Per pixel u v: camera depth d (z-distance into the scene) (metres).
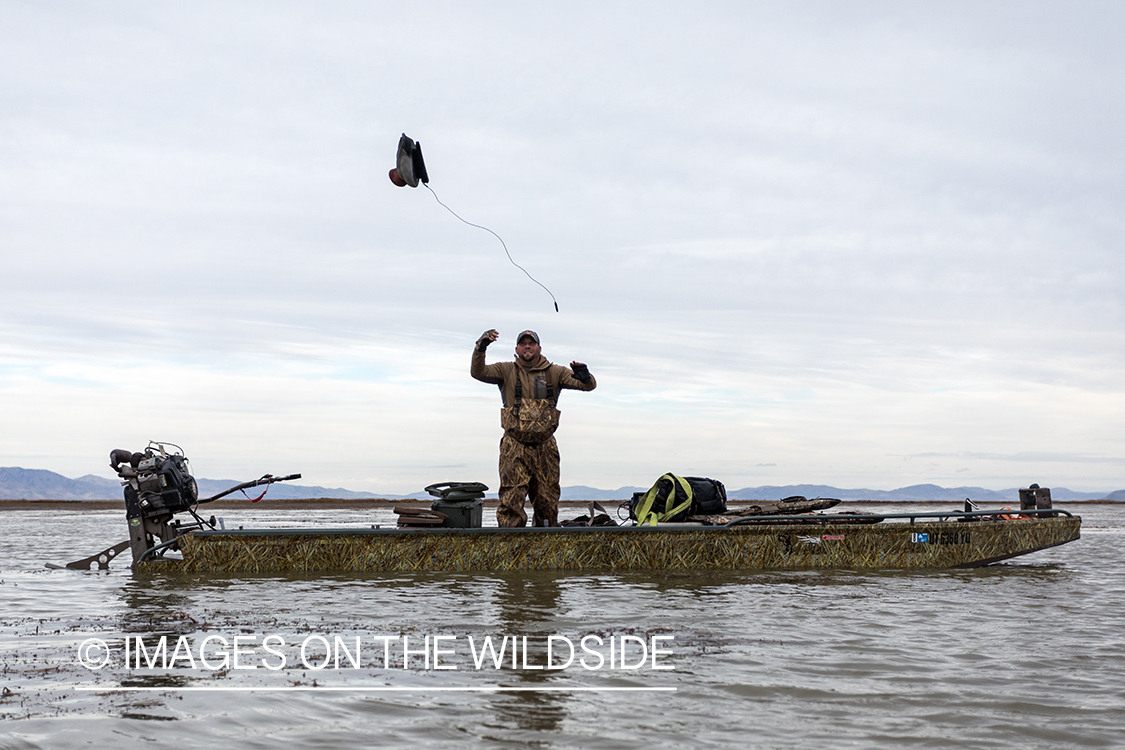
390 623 6.27
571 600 7.47
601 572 9.70
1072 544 16.00
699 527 9.92
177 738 3.61
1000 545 10.66
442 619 6.44
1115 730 3.81
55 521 27.44
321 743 3.55
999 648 5.52
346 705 4.14
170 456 10.27
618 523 11.27
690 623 6.35
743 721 3.92
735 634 5.94
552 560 9.73
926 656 5.27
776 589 8.35
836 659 5.18
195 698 4.25
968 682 4.64
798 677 4.73
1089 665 5.05
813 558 10.15
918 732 3.77
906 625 6.34
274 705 4.13
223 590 8.17
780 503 11.10
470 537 9.68
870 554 10.30
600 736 3.69
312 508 52.66
